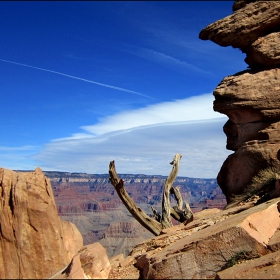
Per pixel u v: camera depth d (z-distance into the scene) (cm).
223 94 2080
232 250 1027
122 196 1983
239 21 2116
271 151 1950
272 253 1023
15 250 973
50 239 1001
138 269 1051
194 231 1334
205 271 1000
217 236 1038
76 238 1232
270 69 2064
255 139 2048
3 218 991
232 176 2127
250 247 1030
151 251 1184
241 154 2034
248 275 948
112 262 1148
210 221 1443
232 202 1947
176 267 985
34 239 988
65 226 1238
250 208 1445
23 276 959
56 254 999
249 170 2023
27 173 1068
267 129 1997
